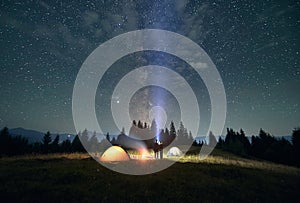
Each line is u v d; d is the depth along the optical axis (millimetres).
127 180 11039
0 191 8281
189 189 10445
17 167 12547
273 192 11477
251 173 14820
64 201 7996
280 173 16141
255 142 41188
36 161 15680
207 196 9758
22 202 7715
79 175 11094
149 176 12289
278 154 30344
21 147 32281
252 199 10180
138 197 9062
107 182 10430
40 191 8594
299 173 17172
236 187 11430
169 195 9500
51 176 10578
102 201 8258
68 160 17141
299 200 10922
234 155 32312
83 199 8273
